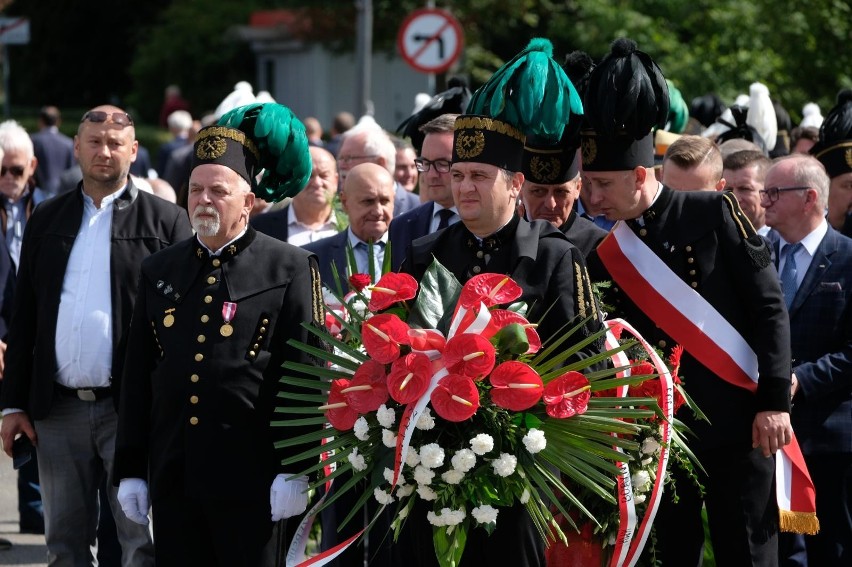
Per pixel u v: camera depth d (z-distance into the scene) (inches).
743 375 345.4
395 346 292.4
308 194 511.8
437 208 446.3
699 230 346.6
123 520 413.1
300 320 337.7
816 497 411.5
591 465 308.3
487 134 311.0
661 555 354.0
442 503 293.1
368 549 395.9
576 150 381.1
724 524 349.1
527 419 293.1
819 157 501.4
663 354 343.6
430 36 940.0
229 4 2364.7
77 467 415.2
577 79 380.5
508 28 1903.3
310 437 309.6
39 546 530.3
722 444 345.4
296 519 351.6
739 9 1242.0
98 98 2866.6
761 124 609.0
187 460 331.0
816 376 396.8
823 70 1253.7
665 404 322.3
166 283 344.2
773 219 418.6
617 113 334.6
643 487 330.0
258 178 367.9
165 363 337.7
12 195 581.9
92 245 411.8
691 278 345.7
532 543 303.1
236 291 338.0
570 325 309.3
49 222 416.8
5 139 576.7
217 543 334.6
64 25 2787.9
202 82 2385.6
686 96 1200.2
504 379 287.3
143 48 2437.3
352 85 2352.4
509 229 319.0
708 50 1248.2
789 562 419.2
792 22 1236.5
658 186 354.0
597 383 298.7
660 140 500.4
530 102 306.2
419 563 307.0
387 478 292.4
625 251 350.9
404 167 623.8
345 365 307.4
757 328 344.2
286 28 2262.6
